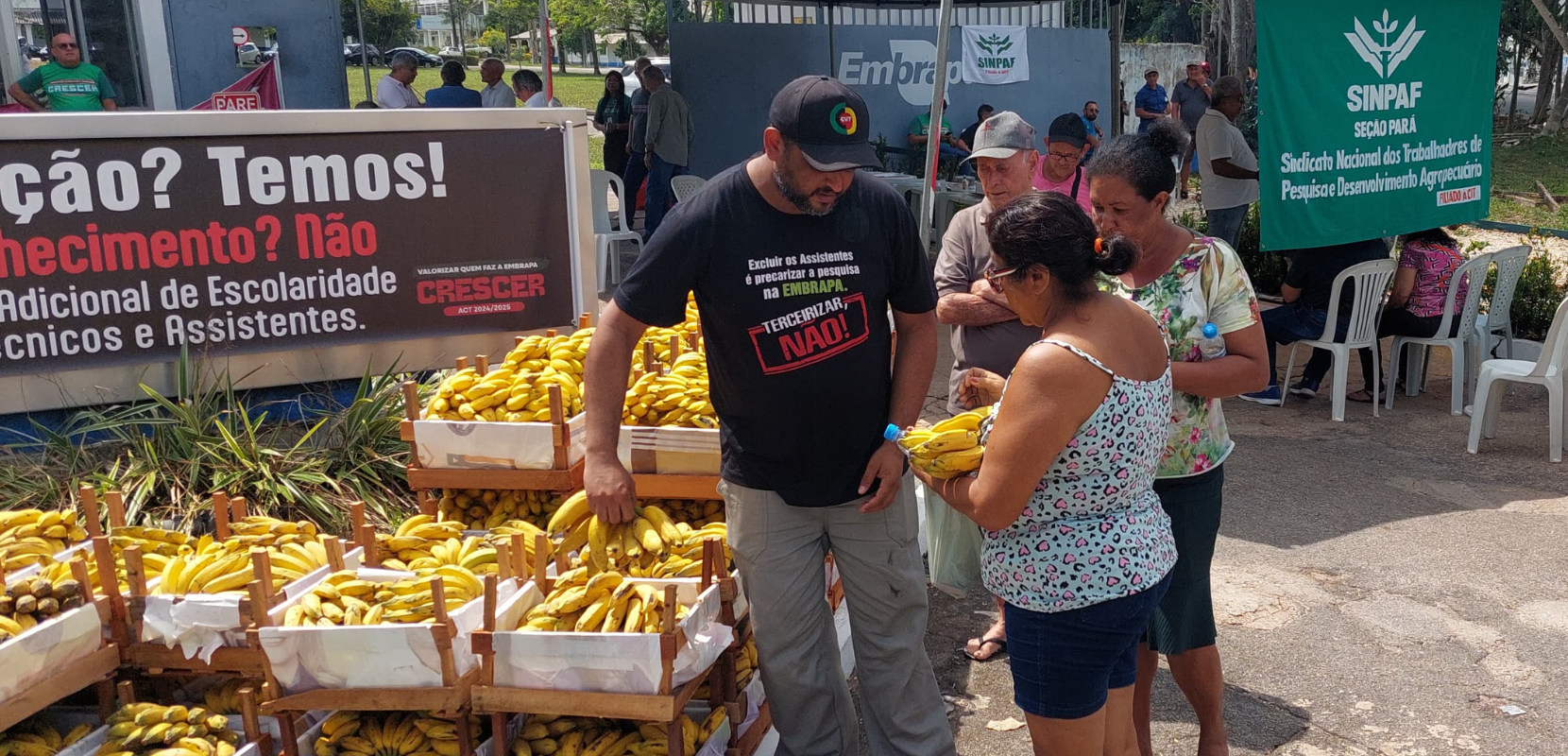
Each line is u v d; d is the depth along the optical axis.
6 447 4.51
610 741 3.00
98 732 2.95
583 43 50.78
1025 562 2.49
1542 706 3.78
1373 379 7.11
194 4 9.70
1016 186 3.72
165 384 4.73
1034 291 2.41
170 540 3.53
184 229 4.65
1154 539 2.52
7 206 4.37
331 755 2.99
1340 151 7.28
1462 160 8.35
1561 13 27.03
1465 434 6.73
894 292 3.02
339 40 10.40
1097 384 2.34
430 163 5.00
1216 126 9.27
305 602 2.90
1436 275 7.00
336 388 5.08
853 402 2.89
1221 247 3.03
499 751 2.88
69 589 2.94
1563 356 6.12
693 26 14.26
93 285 4.55
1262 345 3.02
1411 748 3.56
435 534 3.59
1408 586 4.67
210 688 3.29
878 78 15.81
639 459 3.60
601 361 2.86
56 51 8.85
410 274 5.05
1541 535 5.17
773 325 2.80
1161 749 3.58
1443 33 7.89
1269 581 4.74
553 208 5.27
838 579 3.95
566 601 2.89
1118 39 10.34
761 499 2.96
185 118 4.57
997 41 16.78
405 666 2.77
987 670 4.10
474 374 4.02
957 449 2.53
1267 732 3.65
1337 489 5.82
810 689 3.07
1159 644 3.15
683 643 2.77
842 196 2.84
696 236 2.76
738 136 14.89
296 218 4.82
